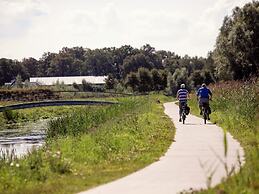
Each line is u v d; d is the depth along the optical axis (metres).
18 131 44.81
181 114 32.34
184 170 14.27
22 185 13.02
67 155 17.80
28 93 94.00
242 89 32.53
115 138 21.30
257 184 9.98
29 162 15.30
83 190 11.88
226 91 38.41
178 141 21.27
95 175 13.97
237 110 27.61
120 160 16.66
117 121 29.94
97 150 18.39
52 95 96.56
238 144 19.45
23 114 65.88
